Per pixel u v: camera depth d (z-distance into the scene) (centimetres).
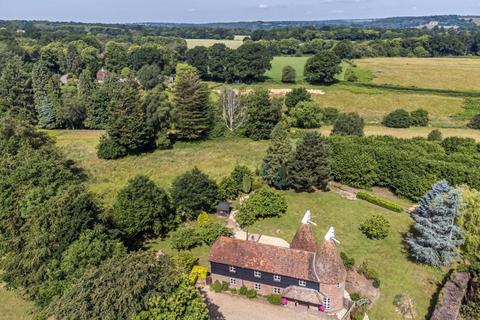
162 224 5862
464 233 5212
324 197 6994
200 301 3641
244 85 15375
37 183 5447
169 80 16050
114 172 7900
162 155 8944
